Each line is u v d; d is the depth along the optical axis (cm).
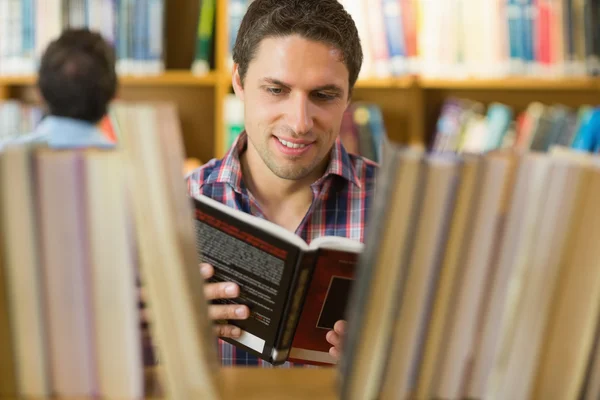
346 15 120
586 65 232
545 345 56
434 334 55
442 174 53
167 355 56
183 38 257
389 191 53
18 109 241
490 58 232
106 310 55
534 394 57
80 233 54
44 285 54
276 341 102
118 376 56
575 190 54
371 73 235
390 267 54
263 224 100
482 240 54
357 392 55
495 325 56
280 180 136
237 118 237
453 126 239
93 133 193
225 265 104
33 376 55
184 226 55
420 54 235
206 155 268
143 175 53
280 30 114
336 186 140
